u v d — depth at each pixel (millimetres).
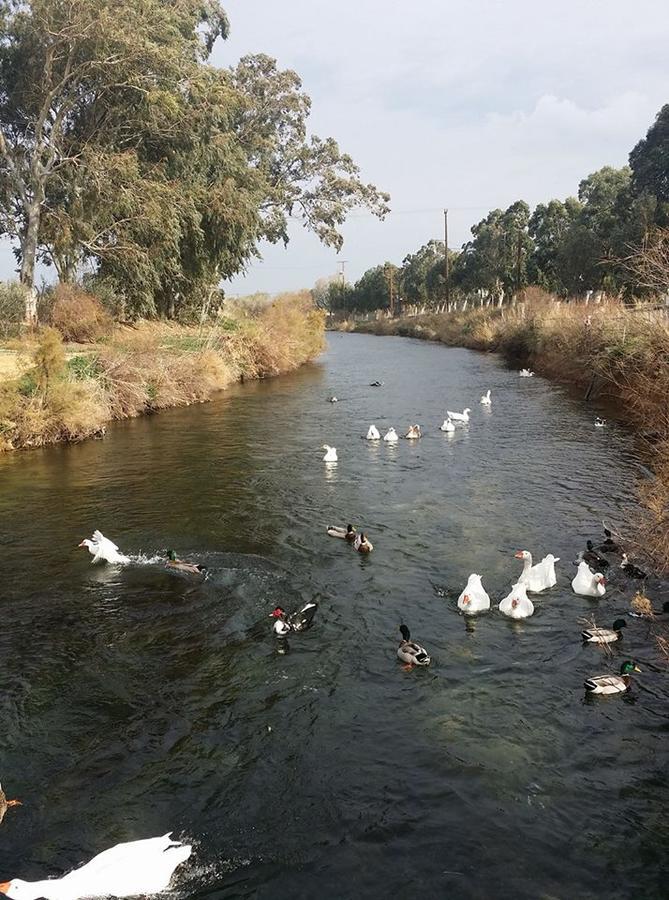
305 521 17516
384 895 6824
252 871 7109
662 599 12859
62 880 6898
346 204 68500
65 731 9383
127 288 44781
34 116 44469
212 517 17906
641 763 8586
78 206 41000
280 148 66375
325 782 8336
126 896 6820
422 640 11570
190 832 7621
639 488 15906
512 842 7441
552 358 45938
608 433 26953
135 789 8281
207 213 46375
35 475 22172
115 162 39344
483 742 9008
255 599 13141
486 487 20156
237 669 10789
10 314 39469
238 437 28203
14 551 15750
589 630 11562
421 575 14133
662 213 51125
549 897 6770
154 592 13516
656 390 16562
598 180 71812
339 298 162375
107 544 15125
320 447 26250
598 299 47812
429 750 8859
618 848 7348
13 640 11797
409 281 125500
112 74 41594
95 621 12414
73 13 39125
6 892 6793
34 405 26984
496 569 14344
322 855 7297
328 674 10602
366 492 20016
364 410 34875
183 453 25250
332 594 13328
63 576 14352
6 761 8789
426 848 7379
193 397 37969
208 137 48094
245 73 63906
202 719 9578
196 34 53031
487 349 68438
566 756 8727
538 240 82062
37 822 7797
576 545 15523
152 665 10945
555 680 10367
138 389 33656
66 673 10773
